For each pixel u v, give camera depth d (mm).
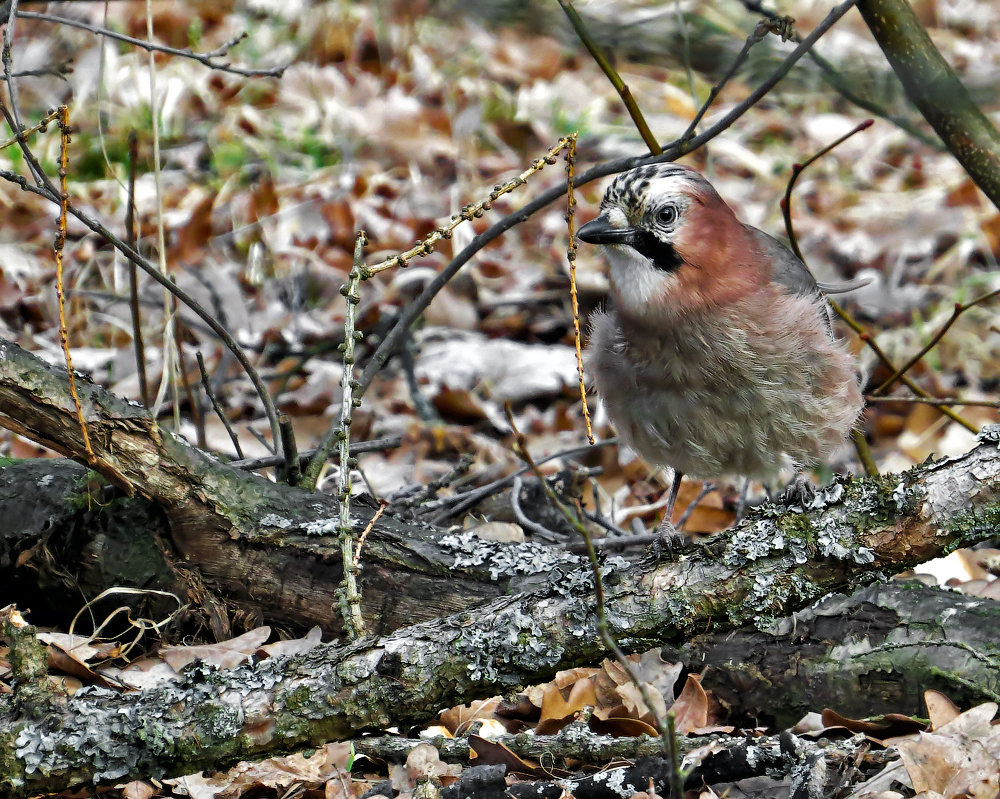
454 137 16094
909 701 6137
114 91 14922
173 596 6828
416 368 11883
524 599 5684
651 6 7312
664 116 16922
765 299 6500
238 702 5492
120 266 12219
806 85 7117
